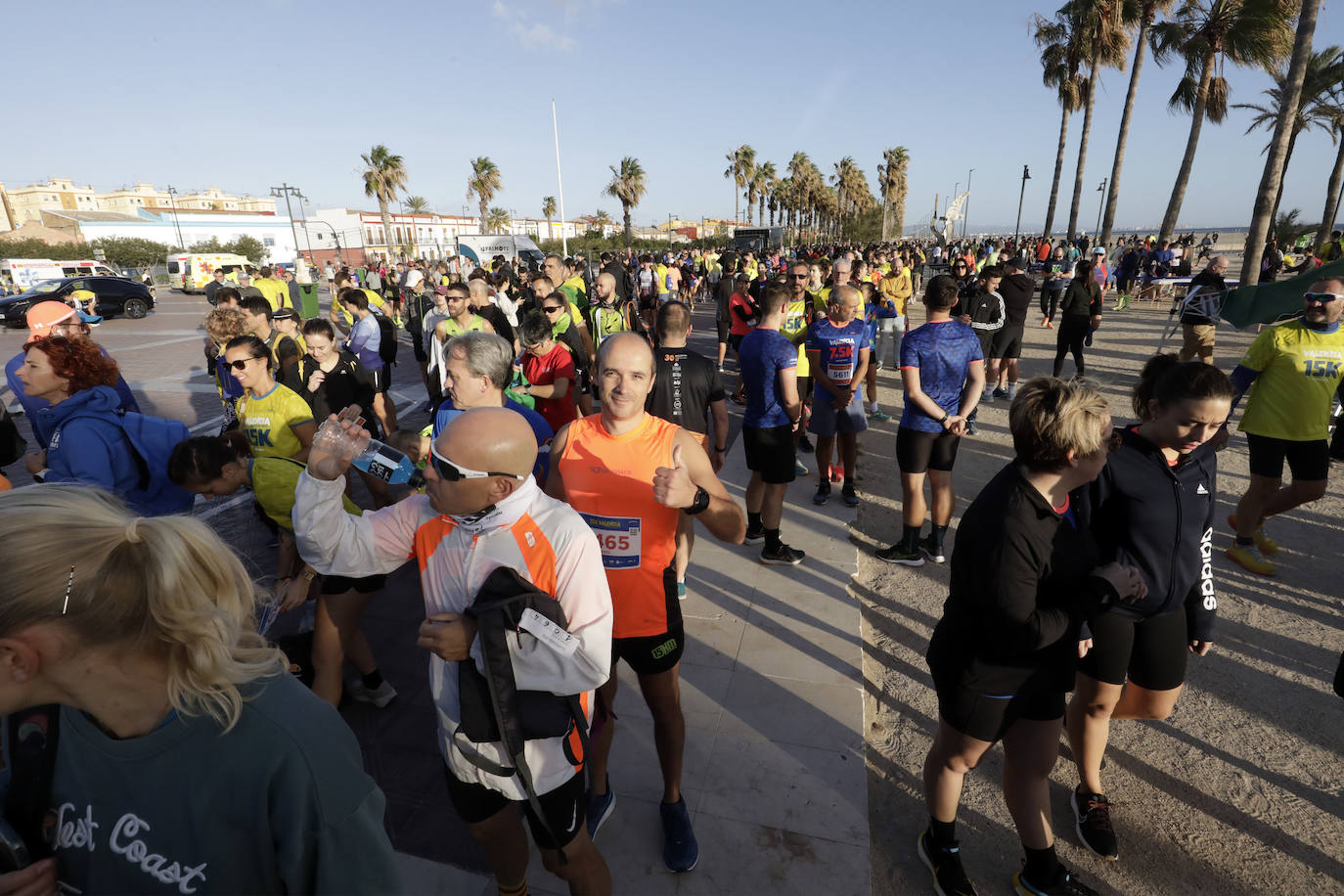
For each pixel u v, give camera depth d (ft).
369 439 5.06
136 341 53.67
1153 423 6.81
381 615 12.77
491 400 9.16
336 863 3.02
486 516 4.78
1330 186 95.04
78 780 2.92
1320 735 9.56
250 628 3.12
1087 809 7.96
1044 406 5.49
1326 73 101.96
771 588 13.58
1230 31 72.13
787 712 9.96
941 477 14.03
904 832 8.06
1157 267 63.72
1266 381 13.08
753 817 8.12
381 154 150.00
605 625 4.95
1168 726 9.77
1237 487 18.29
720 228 370.73
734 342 34.58
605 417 6.98
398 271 84.33
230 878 2.97
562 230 59.98
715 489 7.11
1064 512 6.02
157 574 2.59
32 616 2.45
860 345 16.34
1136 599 6.61
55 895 3.01
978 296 27.02
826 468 17.67
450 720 5.16
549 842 5.48
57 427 8.71
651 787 8.61
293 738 2.85
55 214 195.11
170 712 2.87
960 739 6.48
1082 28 94.99
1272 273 56.70
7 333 62.13
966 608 6.09
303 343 17.51
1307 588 13.33
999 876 7.45
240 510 17.87
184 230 195.42
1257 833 8.00
